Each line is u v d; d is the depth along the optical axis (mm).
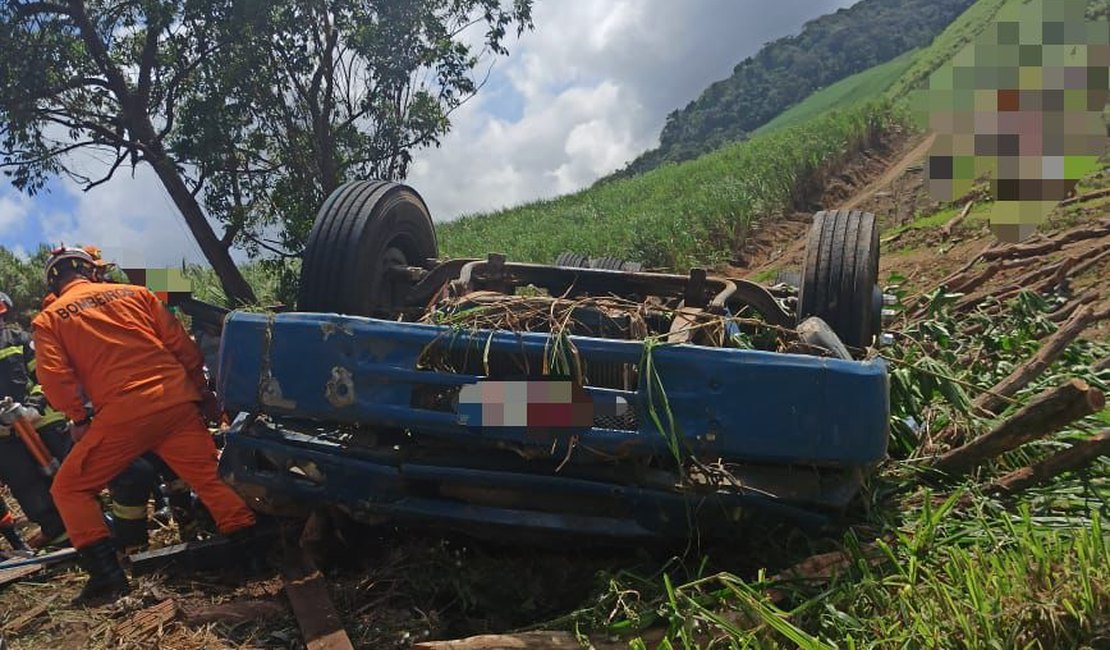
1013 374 5062
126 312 4250
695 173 24375
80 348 4148
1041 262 9398
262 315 3652
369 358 3537
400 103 11047
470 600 3707
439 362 3570
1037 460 4172
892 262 12211
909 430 4500
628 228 16938
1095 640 2594
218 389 3660
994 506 3666
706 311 4199
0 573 4457
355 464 3654
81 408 4223
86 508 4156
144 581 4238
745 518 3457
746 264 16328
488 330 3508
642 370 3307
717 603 3170
